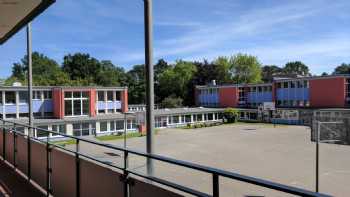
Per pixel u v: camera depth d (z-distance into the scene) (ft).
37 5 19.66
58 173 18.07
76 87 135.95
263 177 57.26
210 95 214.48
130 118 133.49
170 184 9.71
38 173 21.47
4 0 18.62
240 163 70.44
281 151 85.56
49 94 134.51
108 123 129.70
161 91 257.55
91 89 140.26
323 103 156.15
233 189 46.09
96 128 126.52
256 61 276.82
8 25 24.21
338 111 53.93
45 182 20.27
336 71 388.57
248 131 132.67
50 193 19.26
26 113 128.67
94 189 14.21
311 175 58.13
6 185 21.67
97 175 13.92
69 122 119.24
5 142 30.32
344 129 53.01
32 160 22.57
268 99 182.91
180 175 55.72
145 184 10.77
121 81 279.08
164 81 256.11
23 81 240.12
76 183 15.78
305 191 6.07
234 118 173.99
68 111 134.51
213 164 69.92
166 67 301.43
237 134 123.34
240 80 276.62
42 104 132.36
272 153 82.79
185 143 101.91
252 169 64.18
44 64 297.12
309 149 88.33
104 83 275.59
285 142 101.45
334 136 53.72
